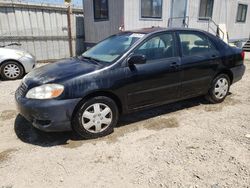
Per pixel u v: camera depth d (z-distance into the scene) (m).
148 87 3.98
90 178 2.81
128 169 2.96
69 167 3.01
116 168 2.98
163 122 4.26
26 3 10.63
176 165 3.02
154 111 4.75
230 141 3.58
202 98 5.40
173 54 4.24
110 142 3.59
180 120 4.34
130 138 3.70
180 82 4.35
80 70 3.57
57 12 11.62
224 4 13.98
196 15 12.50
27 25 10.89
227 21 14.73
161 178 2.79
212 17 13.47
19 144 3.56
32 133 3.89
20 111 3.58
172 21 11.58
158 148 3.41
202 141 3.59
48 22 11.45
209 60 4.65
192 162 3.07
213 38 4.87
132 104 3.92
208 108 4.90
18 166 3.03
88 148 3.43
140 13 10.39
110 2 10.62
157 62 4.03
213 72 4.79
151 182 2.73
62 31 12.01
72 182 2.75
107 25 11.16
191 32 4.54
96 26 11.95
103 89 3.56
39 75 3.69
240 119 4.37
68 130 3.54
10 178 2.82
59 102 3.31
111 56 3.89
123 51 3.84
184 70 4.33
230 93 5.94
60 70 3.68
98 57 4.08
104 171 2.93
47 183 2.74
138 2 10.20
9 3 10.21
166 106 5.00
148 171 2.92
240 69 5.26
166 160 3.12
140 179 2.78
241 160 3.11
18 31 10.72
